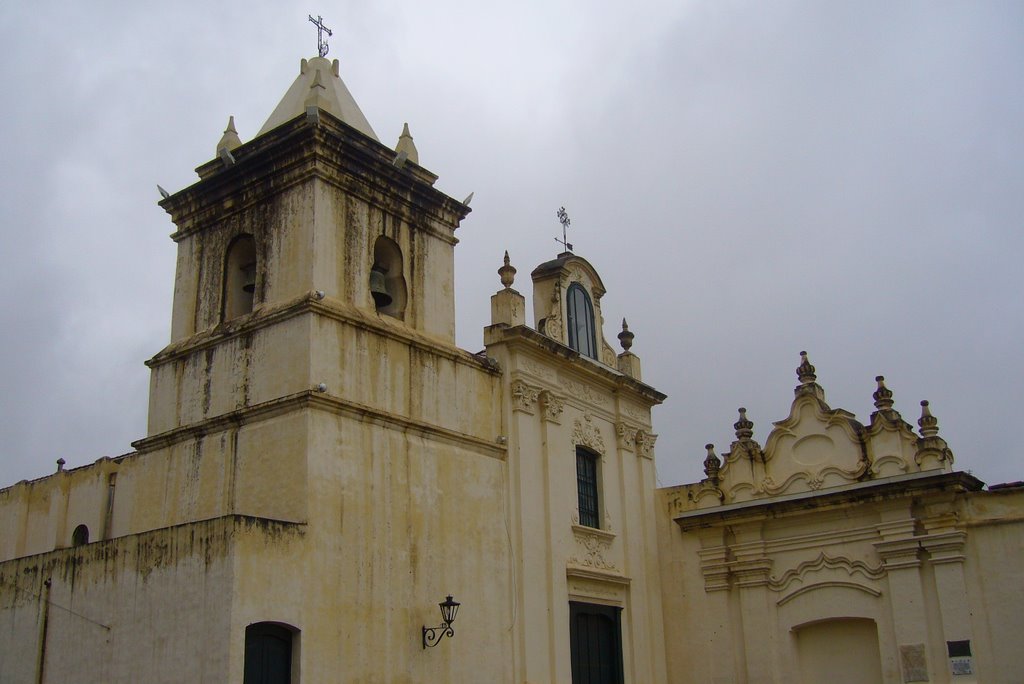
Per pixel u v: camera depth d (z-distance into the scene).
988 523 22.55
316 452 17.80
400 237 21.55
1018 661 21.58
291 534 16.81
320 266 19.33
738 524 25.75
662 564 26.78
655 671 25.23
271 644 16.30
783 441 25.89
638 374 27.81
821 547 24.67
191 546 16.12
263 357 19.08
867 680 23.72
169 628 15.93
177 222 22.19
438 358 21.14
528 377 23.02
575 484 23.95
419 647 18.77
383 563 18.50
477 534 20.83
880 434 24.41
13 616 18.16
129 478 24.69
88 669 16.72
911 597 23.00
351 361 19.11
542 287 25.25
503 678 20.50
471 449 21.31
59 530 25.84
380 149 21.56
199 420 19.84
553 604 22.08
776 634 24.83
